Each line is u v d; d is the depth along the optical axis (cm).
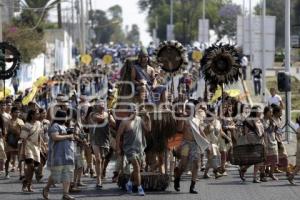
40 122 3825
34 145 3766
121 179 3769
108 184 4003
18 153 4253
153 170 3884
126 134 3600
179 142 3809
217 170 4266
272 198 3522
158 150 3803
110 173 4444
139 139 3612
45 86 6406
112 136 4050
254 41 7994
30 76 10275
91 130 3925
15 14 14038
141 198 3522
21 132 3775
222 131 4284
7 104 4369
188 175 4325
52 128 3419
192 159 3653
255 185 3950
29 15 14150
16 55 5569
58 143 3428
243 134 4028
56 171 3428
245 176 4319
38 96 6172
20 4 13662
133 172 3622
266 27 7650
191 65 11650
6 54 5944
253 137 4006
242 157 4009
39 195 3647
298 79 11150
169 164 4062
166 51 4478
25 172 3750
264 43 7731
